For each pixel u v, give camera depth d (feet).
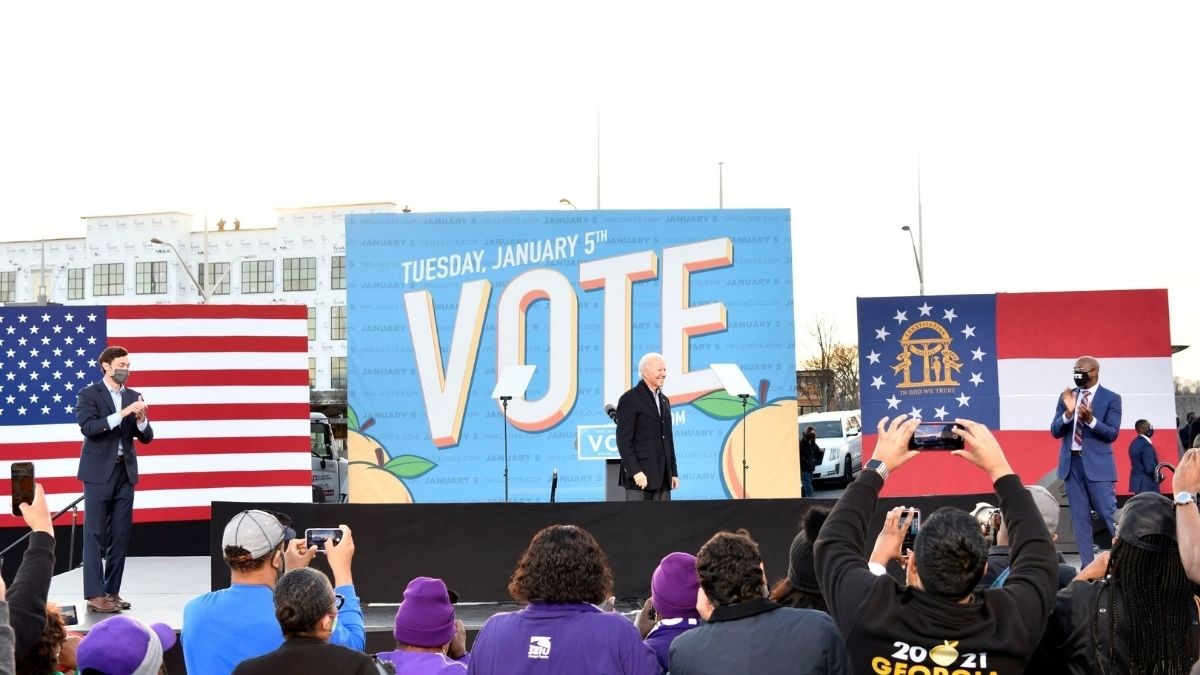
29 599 11.38
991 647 9.57
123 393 30.63
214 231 206.08
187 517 42.60
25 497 12.26
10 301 217.15
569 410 44.55
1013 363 44.91
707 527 29.71
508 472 44.39
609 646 11.53
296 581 11.51
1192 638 11.57
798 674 10.84
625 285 44.88
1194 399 83.82
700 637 11.27
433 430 44.42
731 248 44.98
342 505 29.50
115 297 209.36
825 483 81.82
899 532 11.99
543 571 11.78
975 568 9.59
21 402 41.96
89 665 11.97
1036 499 13.79
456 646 16.96
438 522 29.71
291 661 11.26
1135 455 42.88
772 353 44.75
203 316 43.09
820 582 10.39
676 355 44.78
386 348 44.55
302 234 201.67
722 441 44.52
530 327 44.78
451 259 44.78
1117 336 44.57
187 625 13.76
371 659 11.64
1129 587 11.30
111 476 30.01
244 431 43.24
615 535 29.73
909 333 45.34
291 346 43.86
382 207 200.54
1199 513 10.79
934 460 44.06
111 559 30.22
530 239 44.93
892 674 9.71
